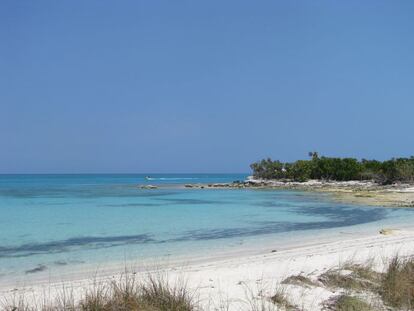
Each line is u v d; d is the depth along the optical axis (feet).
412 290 31.55
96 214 116.98
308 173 345.31
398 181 277.03
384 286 33.40
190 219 104.83
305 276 39.70
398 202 156.04
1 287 42.09
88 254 60.34
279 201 168.04
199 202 163.32
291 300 32.07
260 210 130.21
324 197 189.67
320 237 74.74
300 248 62.13
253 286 36.76
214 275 42.24
